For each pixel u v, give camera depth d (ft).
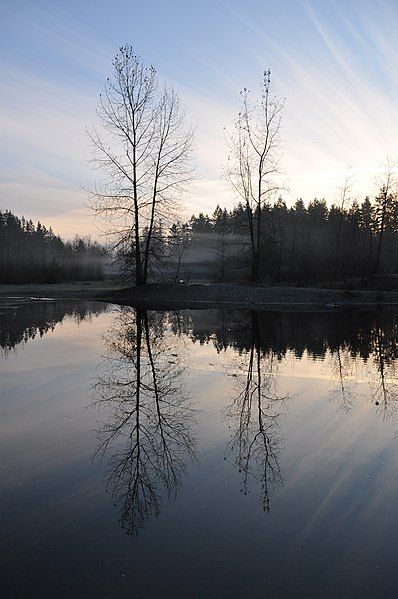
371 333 51.60
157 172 92.68
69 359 36.42
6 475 15.80
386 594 10.09
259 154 104.06
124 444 18.78
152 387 27.99
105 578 10.53
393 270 189.26
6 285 167.02
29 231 440.45
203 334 50.93
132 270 102.47
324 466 16.71
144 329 54.85
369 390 27.48
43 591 10.11
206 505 13.92
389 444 18.80
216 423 21.49
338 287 116.98
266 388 27.99
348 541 12.07
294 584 10.38
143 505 13.82
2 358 36.52
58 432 20.06
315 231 250.37
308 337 48.75
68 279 217.56
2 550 11.59
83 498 14.26
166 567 10.94
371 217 211.00
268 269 160.76
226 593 10.07
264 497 14.34
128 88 88.99
